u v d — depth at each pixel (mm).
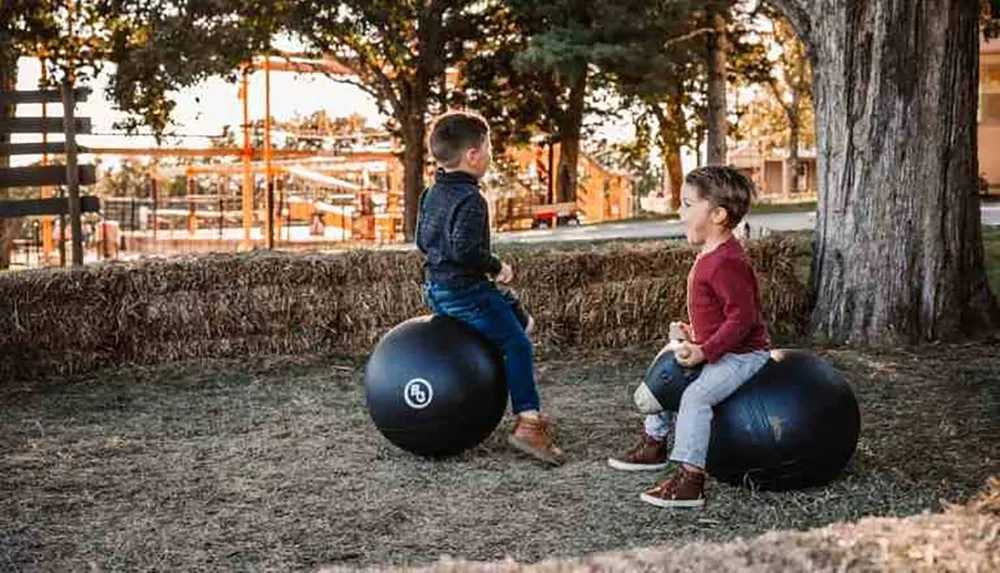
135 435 6012
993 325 8656
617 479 5047
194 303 8094
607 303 8531
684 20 20734
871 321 8438
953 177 8453
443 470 5219
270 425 6227
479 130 5203
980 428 5902
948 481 4918
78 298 7812
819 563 2250
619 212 35156
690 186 4586
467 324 5355
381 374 5309
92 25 21766
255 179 35625
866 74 8383
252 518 4520
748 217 17969
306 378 7586
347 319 8352
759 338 4719
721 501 4648
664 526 4375
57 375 7750
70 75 21719
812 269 8883
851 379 7223
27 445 5781
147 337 8039
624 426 6105
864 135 8414
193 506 4684
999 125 23672
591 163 33531
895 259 8391
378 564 3992
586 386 7242
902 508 4551
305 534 4320
